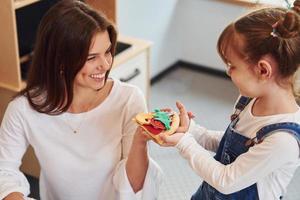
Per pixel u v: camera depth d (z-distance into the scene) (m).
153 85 3.65
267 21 1.10
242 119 1.24
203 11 3.67
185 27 3.82
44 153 1.40
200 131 1.38
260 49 1.08
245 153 1.15
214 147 1.38
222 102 3.41
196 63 3.92
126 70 2.44
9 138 1.40
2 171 1.37
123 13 3.13
